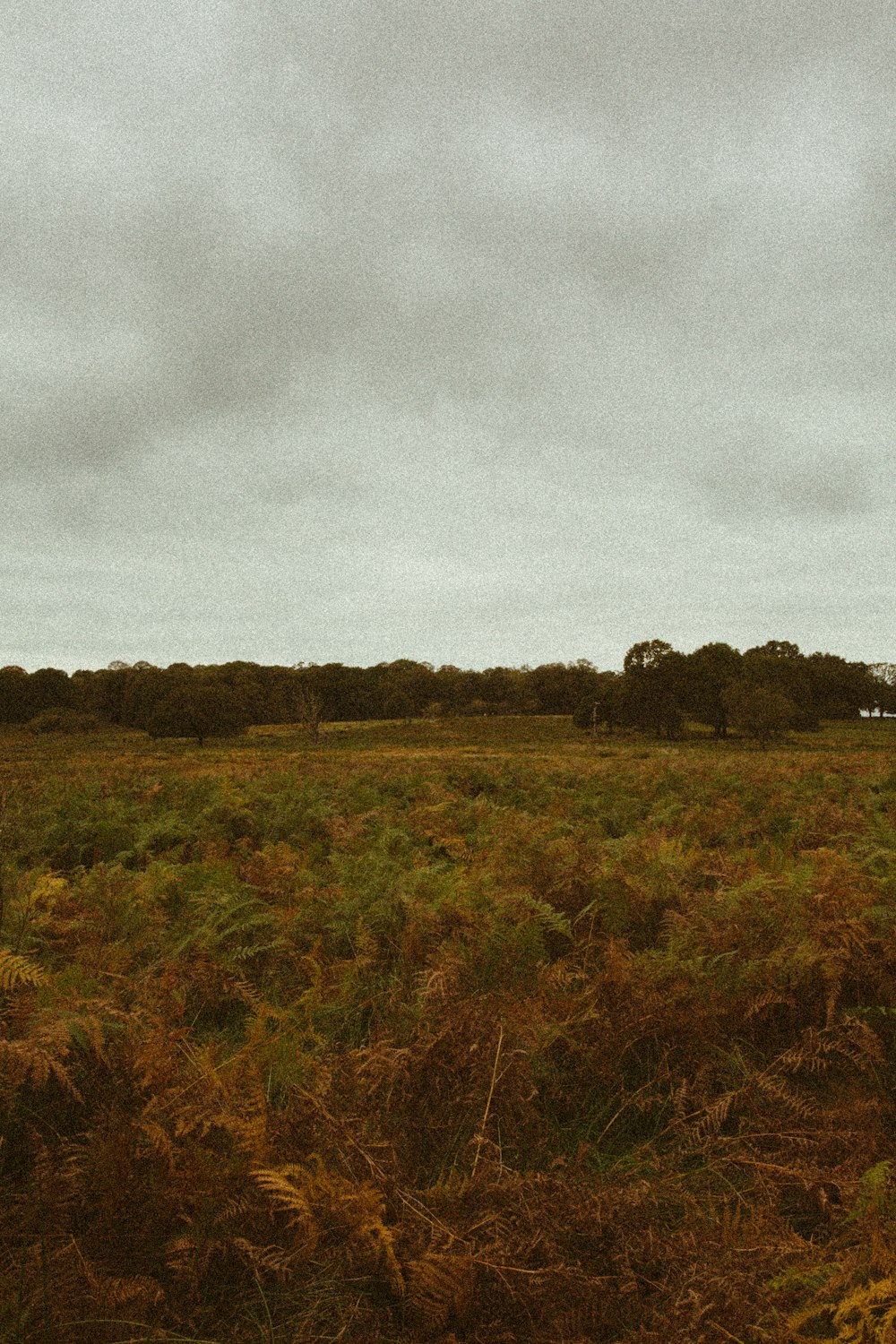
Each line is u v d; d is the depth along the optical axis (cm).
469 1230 220
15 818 896
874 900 458
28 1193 229
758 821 938
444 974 348
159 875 606
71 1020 271
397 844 815
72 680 14000
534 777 1577
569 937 451
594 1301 199
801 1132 274
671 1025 337
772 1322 188
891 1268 192
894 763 1912
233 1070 275
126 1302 202
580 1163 255
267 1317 204
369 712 14575
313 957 427
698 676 9344
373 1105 275
